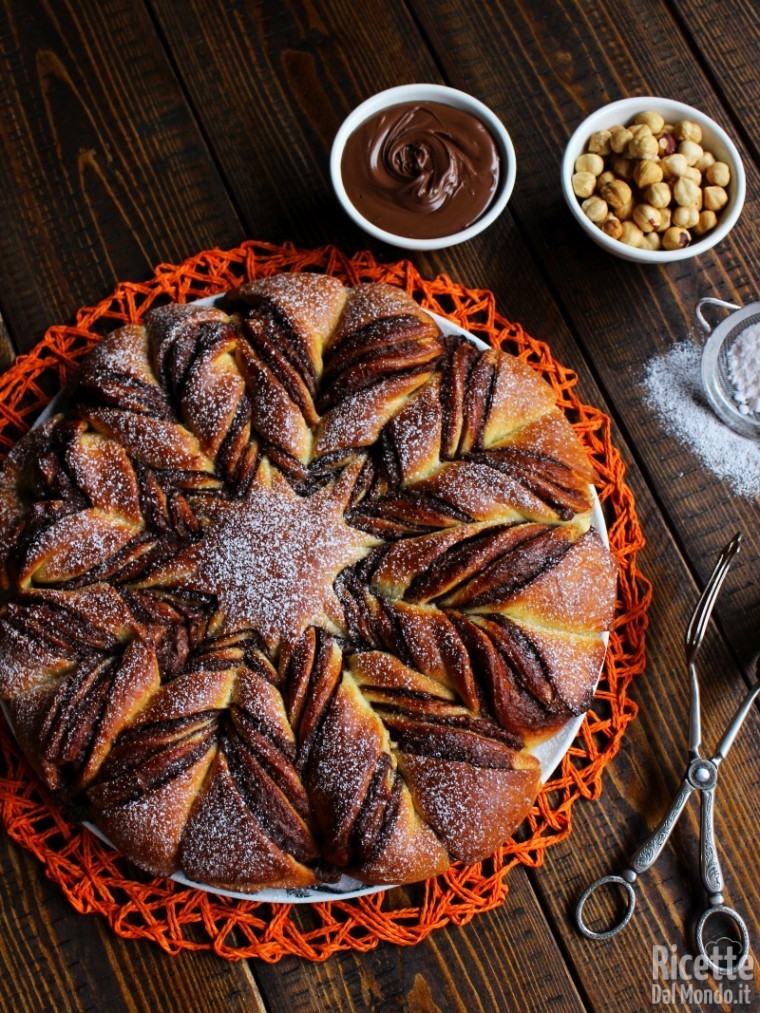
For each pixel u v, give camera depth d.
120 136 0.52
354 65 0.53
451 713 0.41
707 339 0.50
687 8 0.54
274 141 0.52
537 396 0.45
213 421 0.43
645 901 0.47
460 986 0.46
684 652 0.49
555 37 0.54
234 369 0.44
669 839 0.48
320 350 0.45
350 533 0.42
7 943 0.45
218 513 0.42
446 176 0.48
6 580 0.42
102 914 0.46
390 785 0.41
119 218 0.51
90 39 0.52
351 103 0.53
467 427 0.43
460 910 0.45
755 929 0.48
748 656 0.49
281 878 0.41
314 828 0.41
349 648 0.42
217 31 0.53
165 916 0.45
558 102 0.53
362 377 0.43
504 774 0.41
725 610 0.50
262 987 0.46
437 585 0.41
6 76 0.52
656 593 0.50
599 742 0.48
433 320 0.47
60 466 0.43
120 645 0.41
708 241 0.48
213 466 0.43
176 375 0.43
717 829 0.48
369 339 0.44
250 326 0.44
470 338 0.47
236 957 0.45
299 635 0.41
